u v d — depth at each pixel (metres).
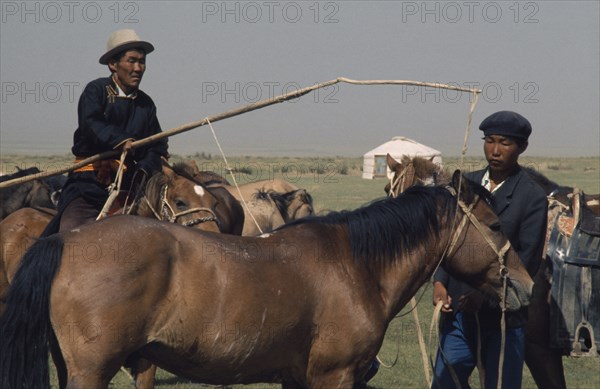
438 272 6.78
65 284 5.28
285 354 5.81
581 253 7.35
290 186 15.47
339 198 43.97
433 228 6.32
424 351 6.74
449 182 6.67
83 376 5.26
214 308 5.48
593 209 7.85
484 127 6.49
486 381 6.56
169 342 5.49
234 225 11.93
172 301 5.45
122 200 7.87
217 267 5.55
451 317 6.73
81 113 7.59
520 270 6.31
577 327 7.28
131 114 7.86
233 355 5.60
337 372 5.95
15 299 5.27
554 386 7.62
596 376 10.56
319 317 5.84
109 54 7.67
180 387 9.93
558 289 7.34
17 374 5.26
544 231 6.45
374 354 6.07
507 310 6.30
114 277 5.29
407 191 6.46
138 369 7.86
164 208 8.21
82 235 5.44
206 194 8.48
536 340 7.59
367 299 6.00
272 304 5.63
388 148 80.44
